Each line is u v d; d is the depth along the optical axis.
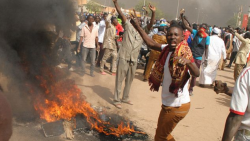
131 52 4.97
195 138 4.04
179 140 3.92
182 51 2.42
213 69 7.69
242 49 7.74
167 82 2.65
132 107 5.21
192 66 2.40
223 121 4.95
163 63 2.71
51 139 3.39
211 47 7.56
